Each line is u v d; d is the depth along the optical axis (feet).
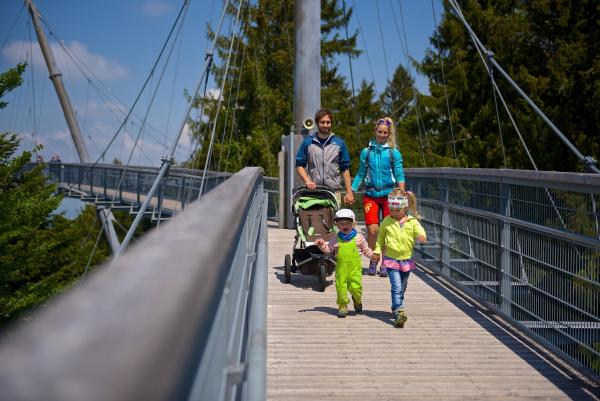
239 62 126.21
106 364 1.29
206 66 46.57
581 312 15.20
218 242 2.85
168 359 1.53
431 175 29.91
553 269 16.96
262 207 22.39
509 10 99.25
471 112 106.63
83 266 96.58
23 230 71.92
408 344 18.53
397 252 20.49
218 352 3.96
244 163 124.57
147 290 1.64
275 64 134.92
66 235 96.53
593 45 82.53
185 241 2.47
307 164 28.73
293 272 27.71
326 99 143.64
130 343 1.38
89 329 1.38
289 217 46.16
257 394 5.39
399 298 20.40
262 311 8.02
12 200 72.69
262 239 13.75
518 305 19.66
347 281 21.66
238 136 125.90
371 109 149.89
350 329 20.11
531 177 17.65
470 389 14.78
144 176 100.48
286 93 132.98
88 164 131.44
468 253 24.88
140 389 1.32
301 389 14.69
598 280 14.35
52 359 1.26
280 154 46.24
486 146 99.14
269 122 127.65
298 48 42.24
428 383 15.19
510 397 14.24
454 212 26.81
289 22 137.18
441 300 24.26
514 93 93.09
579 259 15.34
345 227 21.62
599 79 80.53
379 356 17.38
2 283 72.13
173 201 86.99
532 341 18.78
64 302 1.51
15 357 1.24
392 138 28.76
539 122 85.61
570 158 84.38
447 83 110.83
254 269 10.86
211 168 123.24
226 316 4.76
